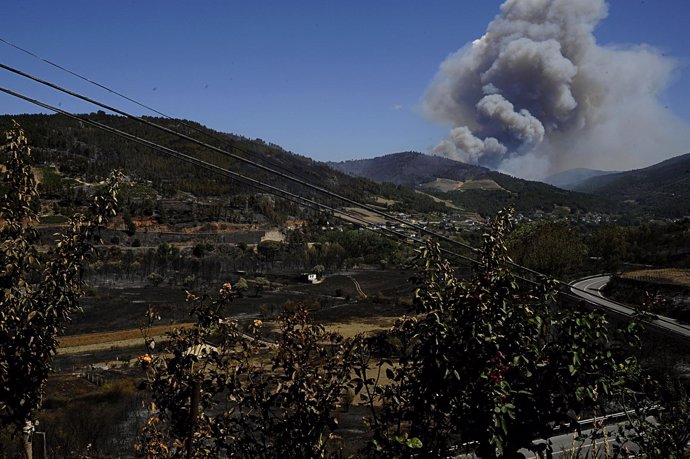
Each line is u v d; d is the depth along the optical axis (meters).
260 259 106.44
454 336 4.76
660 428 6.37
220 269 93.88
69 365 35.38
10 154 6.78
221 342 5.90
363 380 5.51
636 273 48.41
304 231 134.50
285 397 5.43
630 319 5.31
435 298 5.00
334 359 5.60
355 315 58.47
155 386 5.57
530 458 13.49
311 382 5.42
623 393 5.06
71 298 6.83
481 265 5.64
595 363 4.71
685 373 17.80
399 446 4.71
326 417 5.46
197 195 153.12
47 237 54.06
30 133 161.62
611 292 44.78
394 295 72.19
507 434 4.57
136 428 17.58
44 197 111.56
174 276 84.50
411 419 5.04
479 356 4.68
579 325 4.69
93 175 141.88
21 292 6.61
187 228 122.62
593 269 60.72
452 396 4.70
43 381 6.82
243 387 5.65
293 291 77.06
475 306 4.74
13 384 6.48
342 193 194.00
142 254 99.56
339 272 96.06
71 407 22.42
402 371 5.14
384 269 99.62
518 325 4.83
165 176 162.88
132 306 60.41
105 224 7.15
